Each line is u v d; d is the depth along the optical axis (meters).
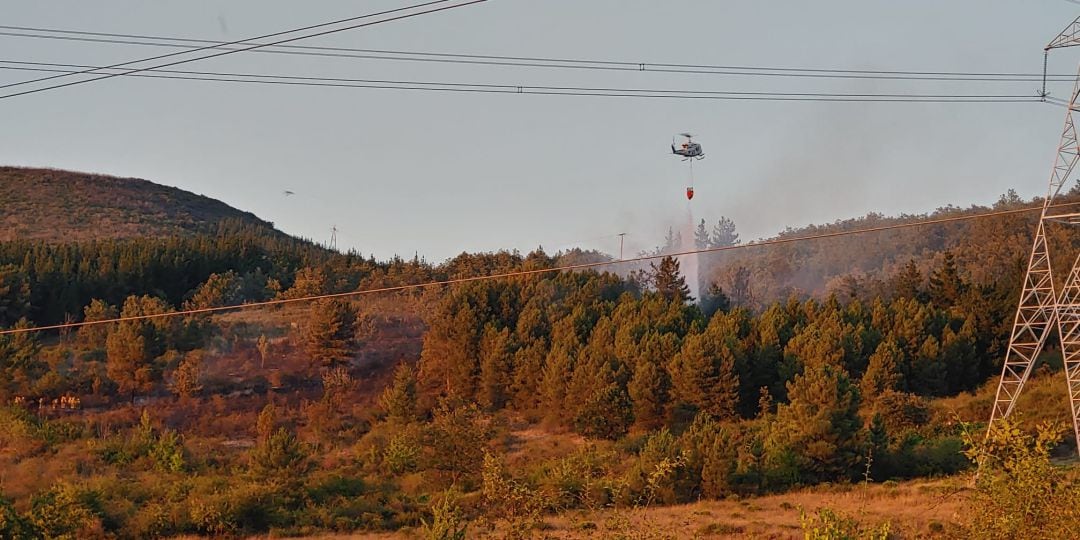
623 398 64.75
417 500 47.78
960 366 72.06
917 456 49.69
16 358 69.00
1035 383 67.50
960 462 48.22
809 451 48.72
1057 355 73.25
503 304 87.00
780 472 47.81
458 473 50.72
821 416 49.34
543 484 41.59
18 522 36.94
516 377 73.94
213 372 77.94
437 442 51.31
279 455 49.03
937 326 76.44
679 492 45.75
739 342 71.12
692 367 66.69
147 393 72.81
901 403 59.16
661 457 46.53
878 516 32.88
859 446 48.91
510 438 66.50
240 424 67.88
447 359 78.12
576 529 18.34
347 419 70.44
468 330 78.81
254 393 74.81
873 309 80.44
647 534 18.38
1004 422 17.16
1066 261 81.44
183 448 59.56
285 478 47.91
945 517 32.12
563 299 91.44
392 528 43.19
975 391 70.25
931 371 69.88
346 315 83.12
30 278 90.44
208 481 48.44
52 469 53.03
